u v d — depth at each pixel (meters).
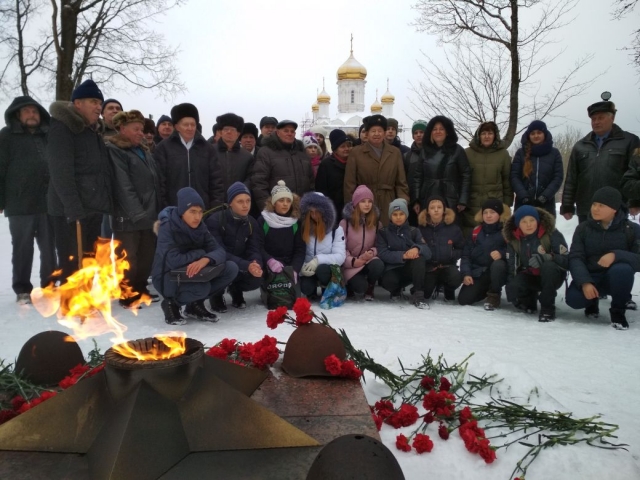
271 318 3.04
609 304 5.92
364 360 3.17
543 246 5.30
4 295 6.15
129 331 4.68
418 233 6.07
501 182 6.55
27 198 5.59
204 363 2.42
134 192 5.48
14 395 2.62
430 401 2.79
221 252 5.11
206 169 6.05
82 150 5.16
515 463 2.38
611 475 2.28
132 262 5.58
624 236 5.05
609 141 6.01
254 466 1.94
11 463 1.94
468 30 10.70
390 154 6.46
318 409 2.44
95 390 2.12
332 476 1.59
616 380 3.47
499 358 3.80
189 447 1.99
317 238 5.83
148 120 7.65
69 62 12.22
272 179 6.39
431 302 6.07
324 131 8.28
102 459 1.87
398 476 1.63
